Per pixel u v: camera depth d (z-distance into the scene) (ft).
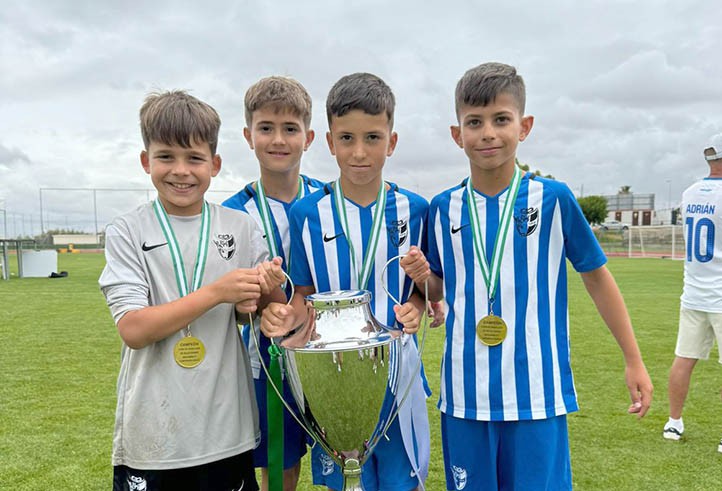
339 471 6.02
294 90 6.59
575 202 5.63
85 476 8.46
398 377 5.31
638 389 5.63
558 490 5.52
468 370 5.62
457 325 5.72
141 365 4.88
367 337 5.09
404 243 5.94
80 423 10.73
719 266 9.50
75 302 29.55
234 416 5.08
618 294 5.75
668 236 111.75
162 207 5.24
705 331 9.87
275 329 5.09
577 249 5.69
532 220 5.57
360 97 5.28
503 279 5.56
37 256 46.98
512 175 5.68
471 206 5.73
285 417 6.73
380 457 5.88
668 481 8.41
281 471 5.90
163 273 5.06
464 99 5.48
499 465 5.67
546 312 5.59
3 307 27.55
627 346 5.71
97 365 15.42
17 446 9.61
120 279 4.83
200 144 5.05
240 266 5.36
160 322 4.58
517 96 5.47
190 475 4.93
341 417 5.25
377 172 5.60
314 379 5.10
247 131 7.14
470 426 5.63
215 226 5.31
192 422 4.85
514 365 5.49
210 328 5.01
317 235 6.00
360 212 5.89
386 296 5.90
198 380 4.90
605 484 8.30
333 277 5.98
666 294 33.63
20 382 13.67
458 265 5.78
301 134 6.68
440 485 8.32
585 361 16.16
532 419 5.44
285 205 6.99
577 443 9.93
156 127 4.91
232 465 5.12
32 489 8.04
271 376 5.90
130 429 4.88
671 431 10.12
